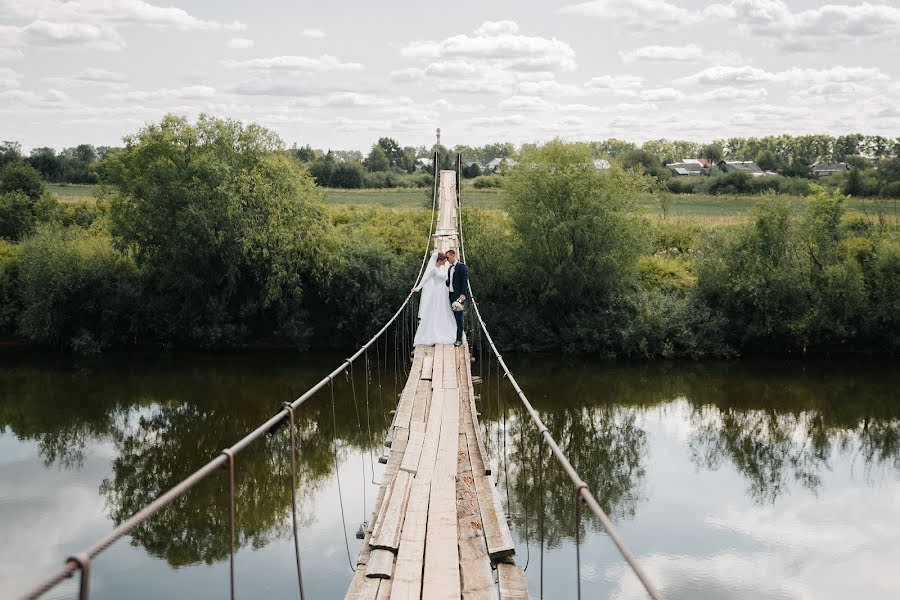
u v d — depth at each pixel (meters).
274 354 38.16
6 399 30.16
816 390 32.56
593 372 35.03
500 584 6.40
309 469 22.47
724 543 18.27
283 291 39.12
